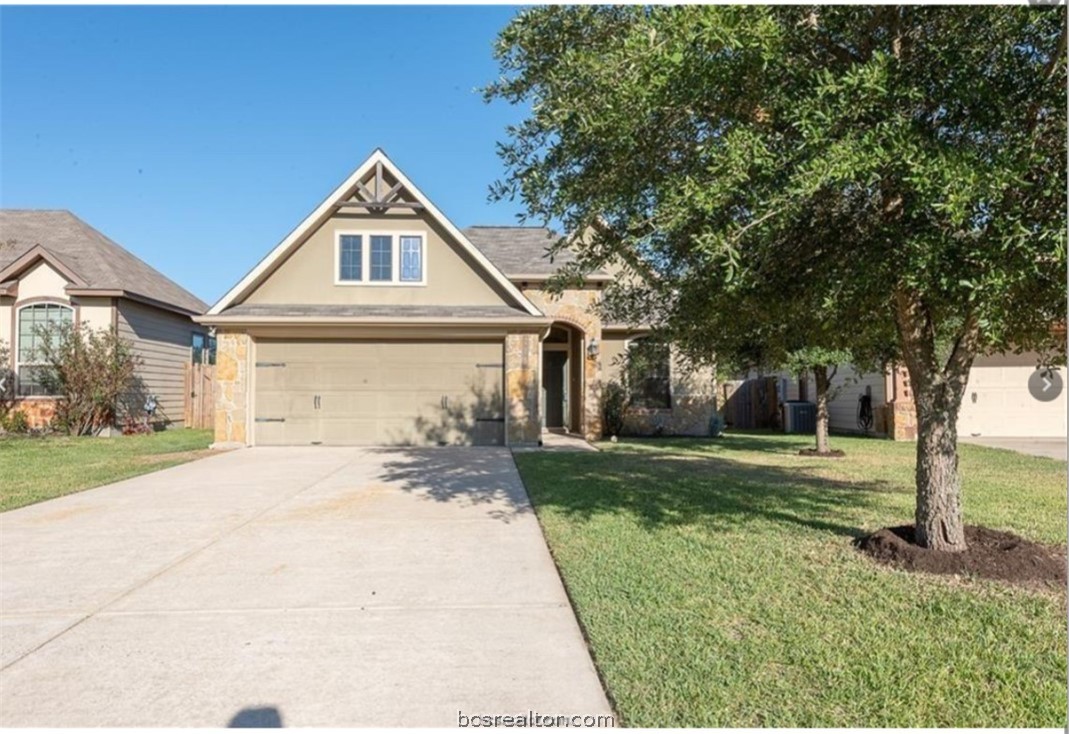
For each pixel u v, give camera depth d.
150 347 18.64
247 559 5.41
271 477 9.64
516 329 13.90
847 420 19.88
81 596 4.52
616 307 6.79
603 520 6.64
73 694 3.15
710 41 3.60
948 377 5.22
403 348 14.01
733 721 2.84
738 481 9.14
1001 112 3.98
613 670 3.30
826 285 4.59
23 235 18.25
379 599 4.45
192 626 3.98
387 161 14.34
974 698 3.02
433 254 14.55
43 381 16.41
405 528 6.48
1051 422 17.22
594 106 4.12
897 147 3.44
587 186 4.73
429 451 12.94
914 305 5.16
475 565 5.23
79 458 11.81
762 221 3.64
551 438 16.39
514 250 17.91
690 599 4.30
